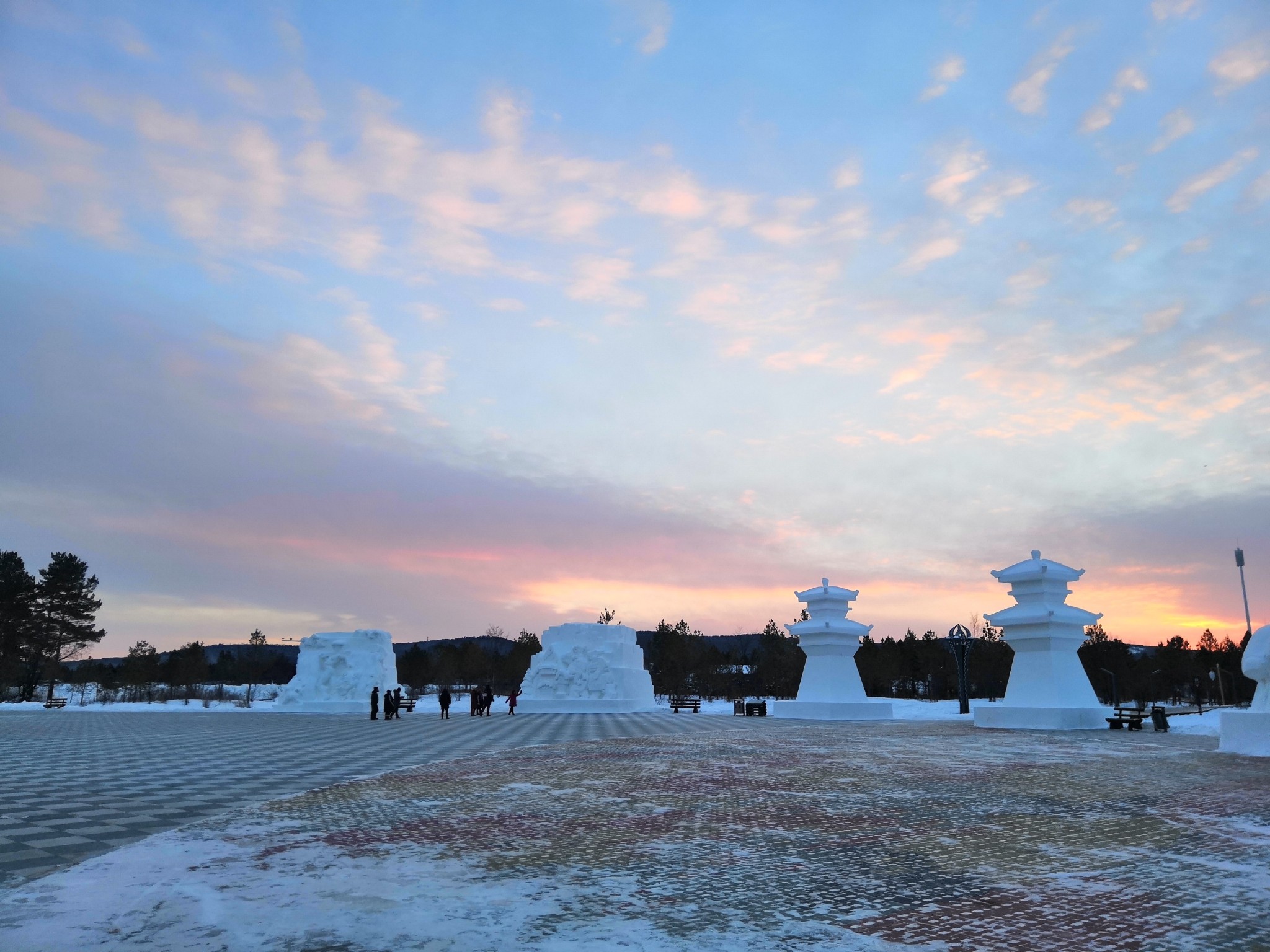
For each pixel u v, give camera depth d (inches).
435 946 266.8
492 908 309.6
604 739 1133.7
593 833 452.8
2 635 2743.6
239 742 1107.9
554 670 2135.8
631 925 289.0
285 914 301.9
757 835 445.4
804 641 1796.3
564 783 663.1
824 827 467.8
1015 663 1407.5
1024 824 477.7
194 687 3149.6
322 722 1592.0
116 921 293.0
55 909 308.3
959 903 317.7
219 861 386.6
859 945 269.6
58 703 2399.1
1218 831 460.1
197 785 666.8
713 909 308.8
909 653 3009.4
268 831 462.9
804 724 1493.6
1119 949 267.0
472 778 699.4
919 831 457.1
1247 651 936.3
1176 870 369.7
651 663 3196.4
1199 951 265.0
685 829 464.4
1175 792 606.5
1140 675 2655.0
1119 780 674.2
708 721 1610.5
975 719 1389.0
